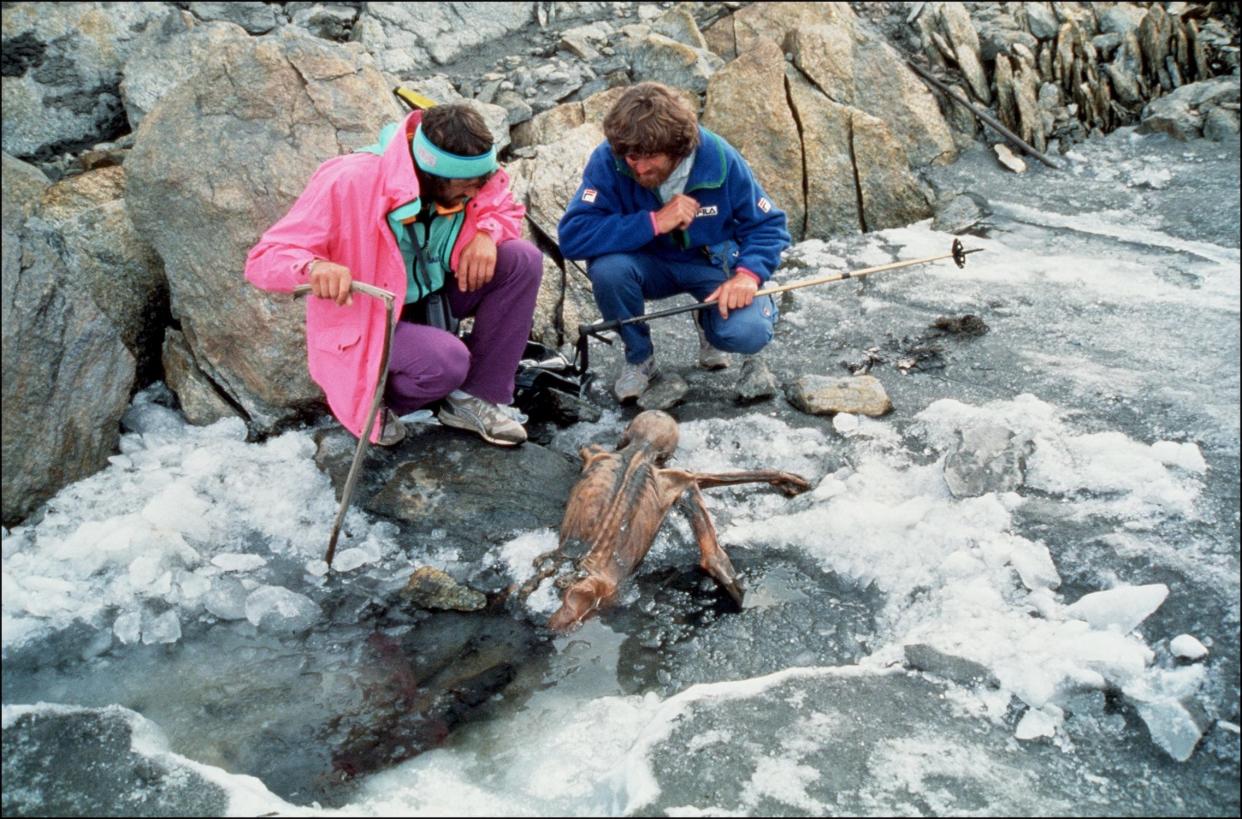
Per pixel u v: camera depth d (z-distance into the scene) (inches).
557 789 129.4
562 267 237.6
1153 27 305.3
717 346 201.2
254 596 162.9
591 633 157.8
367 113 212.1
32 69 238.2
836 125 270.2
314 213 159.3
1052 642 142.3
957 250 199.8
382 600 165.5
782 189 267.0
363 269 163.3
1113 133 298.7
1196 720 129.5
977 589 153.6
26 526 177.8
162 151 199.8
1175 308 220.8
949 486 174.4
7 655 153.2
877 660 146.4
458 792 129.7
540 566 162.4
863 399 198.1
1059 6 321.1
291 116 206.4
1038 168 286.2
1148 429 182.5
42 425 180.4
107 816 123.3
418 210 157.0
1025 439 180.7
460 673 150.9
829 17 293.3
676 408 205.2
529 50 297.1
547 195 242.4
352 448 189.2
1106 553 156.6
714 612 161.2
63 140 239.8
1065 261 244.7
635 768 126.6
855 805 121.0
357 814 124.0
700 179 187.8
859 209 268.7
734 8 306.3
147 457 194.2
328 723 142.5
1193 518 159.5
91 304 189.6
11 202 211.3
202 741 139.8
